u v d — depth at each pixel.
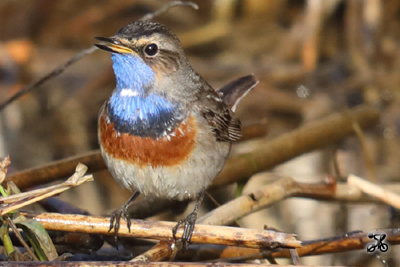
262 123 12.99
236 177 11.62
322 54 18.23
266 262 9.70
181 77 9.52
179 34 18.62
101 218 8.36
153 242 10.34
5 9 18.50
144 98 9.19
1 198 7.69
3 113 15.21
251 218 13.09
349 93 16.78
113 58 9.27
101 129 9.39
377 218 12.36
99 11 18.94
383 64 17.58
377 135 15.52
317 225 12.92
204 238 8.09
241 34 18.88
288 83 17.09
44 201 10.31
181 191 9.48
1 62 16.48
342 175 13.88
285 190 10.48
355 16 17.72
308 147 12.55
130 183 9.42
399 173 14.31
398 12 18.61
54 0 18.50
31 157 14.86
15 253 8.10
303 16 18.36
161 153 9.11
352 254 11.99
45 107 15.98
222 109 10.07
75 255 9.49
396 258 11.67
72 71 16.75
